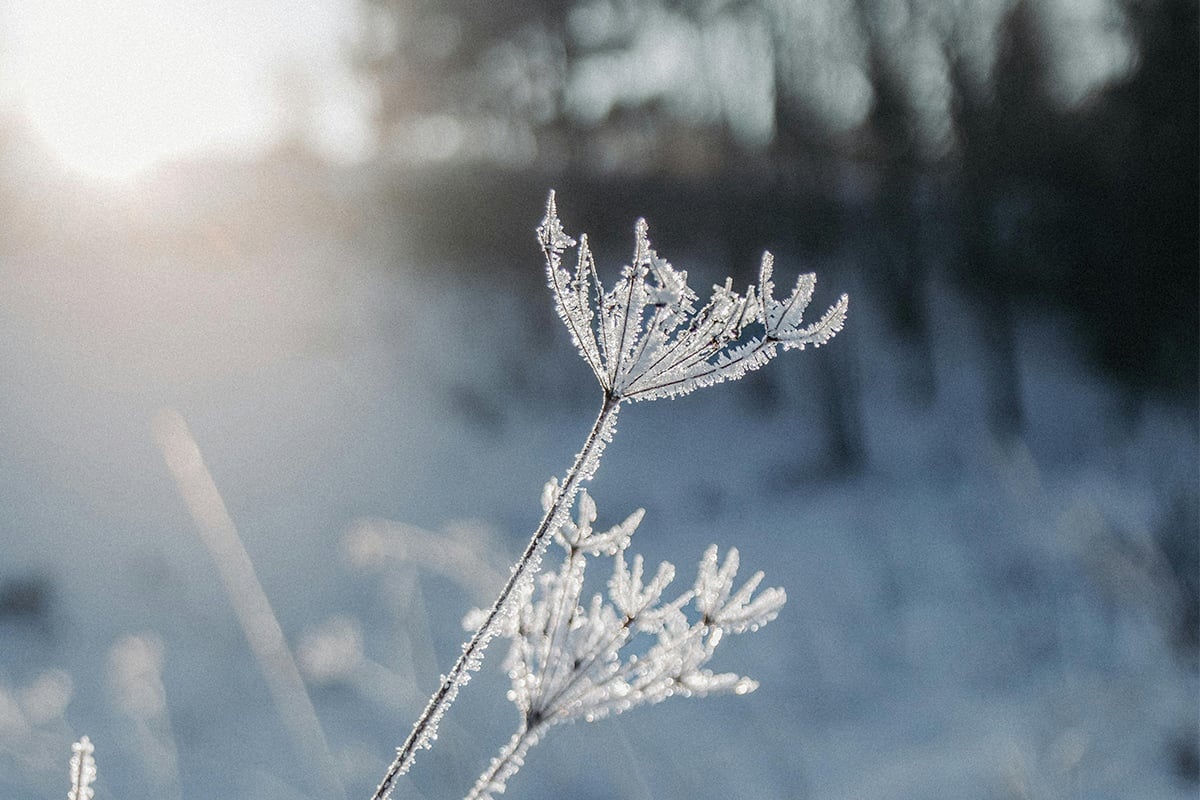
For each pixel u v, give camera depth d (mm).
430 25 27109
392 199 23141
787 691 7840
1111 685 6215
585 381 20125
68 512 12711
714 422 19281
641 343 836
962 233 20672
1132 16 19406
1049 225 20578
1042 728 5668
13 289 18469
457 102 28375
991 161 20094
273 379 17375
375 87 28766
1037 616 8500
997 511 13031
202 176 26438
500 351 20234
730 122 26016
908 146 20734
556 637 846
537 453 17453
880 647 8828
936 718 7102
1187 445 13156
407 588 3393
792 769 5992
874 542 13047
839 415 18500
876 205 21156
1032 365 21406
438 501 15445
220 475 14531
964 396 20422
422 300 21219
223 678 8617
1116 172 19594
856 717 7359
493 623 820
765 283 847
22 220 21953
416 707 3445
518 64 28156
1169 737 5562
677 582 8953
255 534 13336
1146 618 6406
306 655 3512
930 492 15844
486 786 809
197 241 21594
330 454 15805
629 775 3264
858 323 21609
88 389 15773
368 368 18422
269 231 22672
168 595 11109
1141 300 19188
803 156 21688
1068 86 20656
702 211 21406
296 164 28734
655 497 16453
